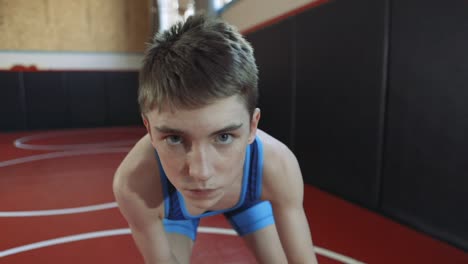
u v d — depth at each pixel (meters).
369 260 1.40
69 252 1.48
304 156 2.44
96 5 5.91
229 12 4.15
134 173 0.72
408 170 1.63
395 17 1.64
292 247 0.79
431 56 1.47
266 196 0.78
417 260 1.39
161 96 0.49
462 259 1.37
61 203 2.10
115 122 6.05
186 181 0.53
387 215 1.79
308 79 2.34
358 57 1.88
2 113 5.30
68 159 3.35
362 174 1.92
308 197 2.15
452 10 1.37
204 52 0.50
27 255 1.46
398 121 1.67
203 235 1.64
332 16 2.07
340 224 1.74
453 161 1.41
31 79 5.42
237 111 0.51
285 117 2.66
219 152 0.52
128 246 1.54
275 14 2.99
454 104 1.39
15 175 2.76
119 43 6.11
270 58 2.84
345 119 2.01
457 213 1.42
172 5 6.41
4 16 5.40
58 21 5.72
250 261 1.40
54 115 5.64
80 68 5.93
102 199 2.17
